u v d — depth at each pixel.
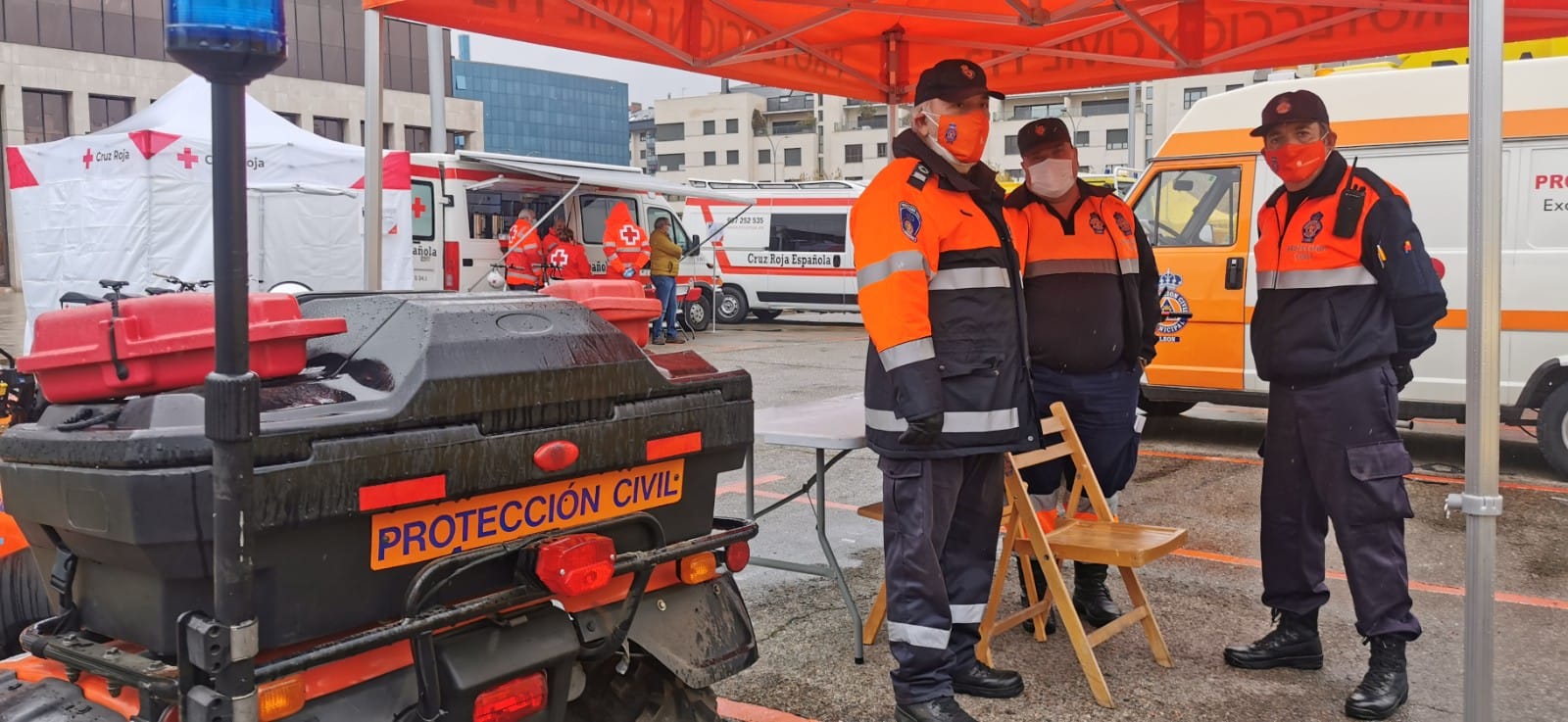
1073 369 4.14
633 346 2.45
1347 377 3.46
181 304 2.00
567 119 113.56
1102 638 3.68
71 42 37.97
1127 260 4.16
